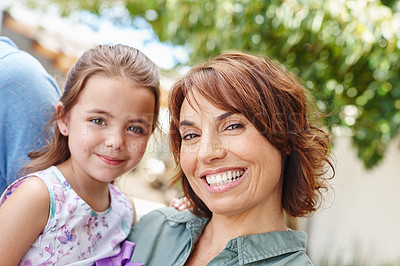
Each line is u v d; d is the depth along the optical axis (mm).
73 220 1132
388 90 2588
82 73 1191
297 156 1103
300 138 1062
